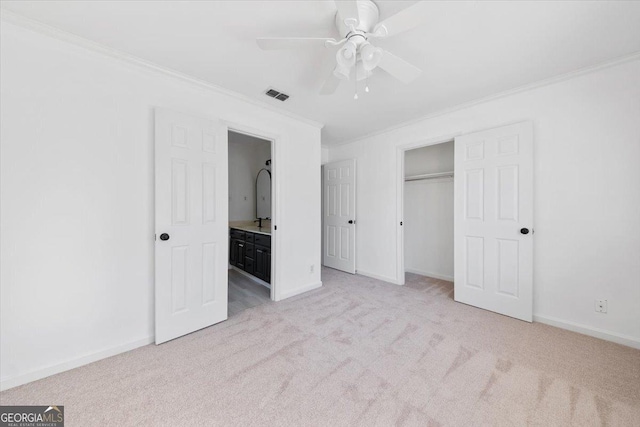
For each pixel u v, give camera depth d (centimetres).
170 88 214
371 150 386
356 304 282
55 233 165
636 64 191
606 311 205
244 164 476
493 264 258
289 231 308
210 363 176
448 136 296
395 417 131
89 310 178
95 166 179
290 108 284
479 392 148
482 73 214
